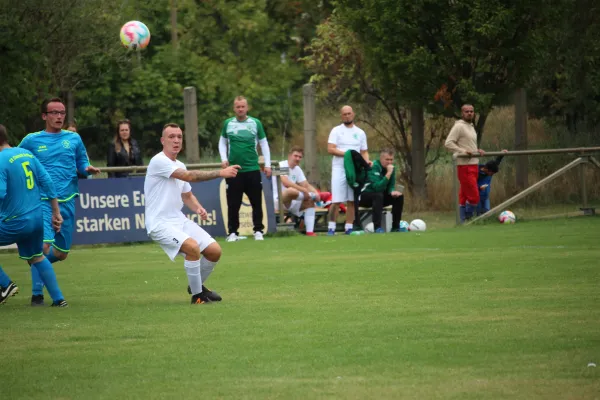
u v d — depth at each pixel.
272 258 41.81
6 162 28.36
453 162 58.16
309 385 17.41
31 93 65.94
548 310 24.81
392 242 47.97
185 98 70.19
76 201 53.03
